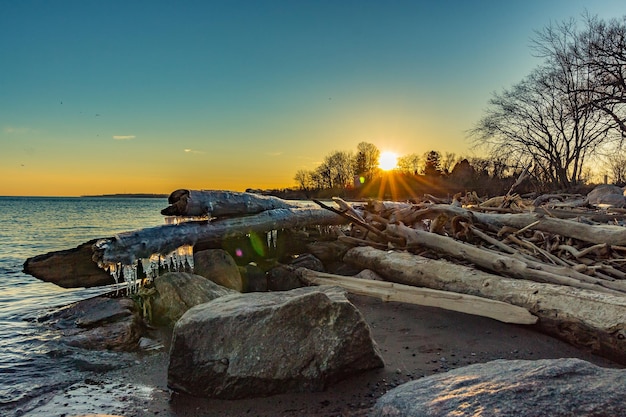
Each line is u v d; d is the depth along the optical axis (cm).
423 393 287
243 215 816
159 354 513
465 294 630
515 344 498
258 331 399
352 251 912
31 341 541
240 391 386
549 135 2578
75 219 4356
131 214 5572
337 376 397
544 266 663
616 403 243
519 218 844
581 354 478
